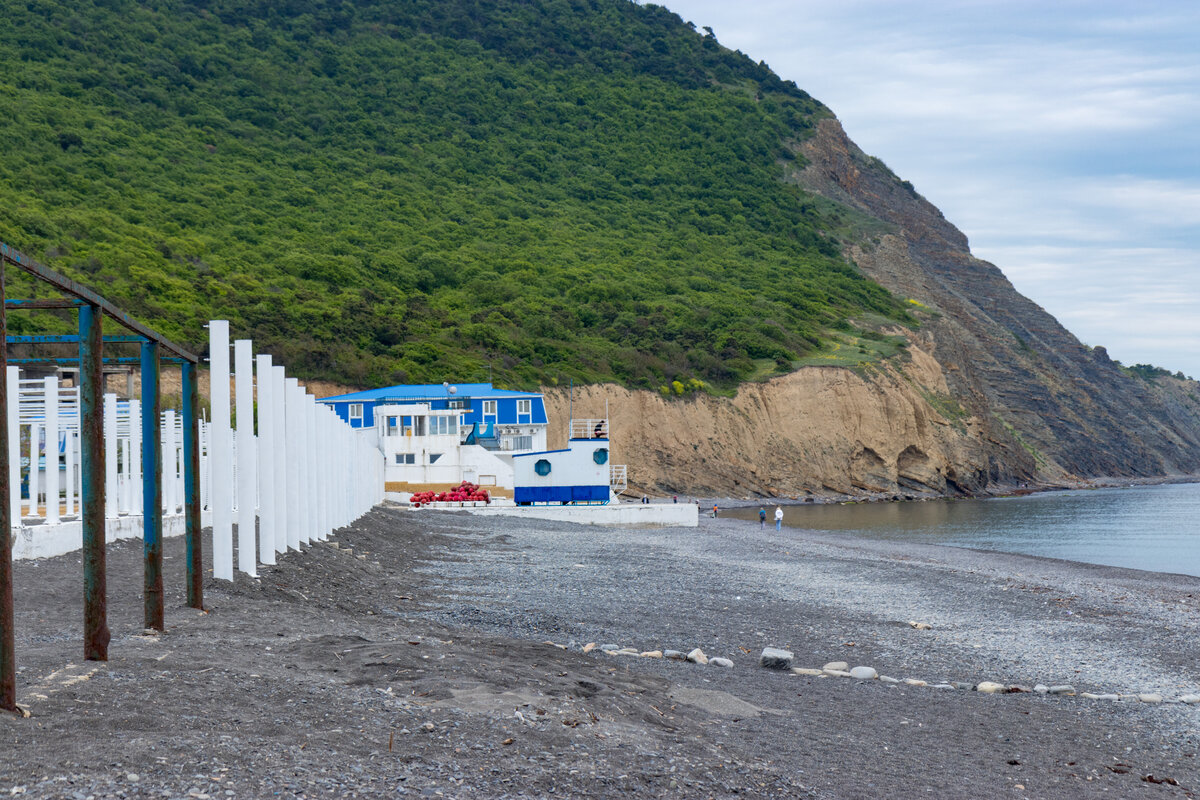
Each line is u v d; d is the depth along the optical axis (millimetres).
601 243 150875
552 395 97562
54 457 20484
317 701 9164
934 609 25109
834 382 114312
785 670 16047
